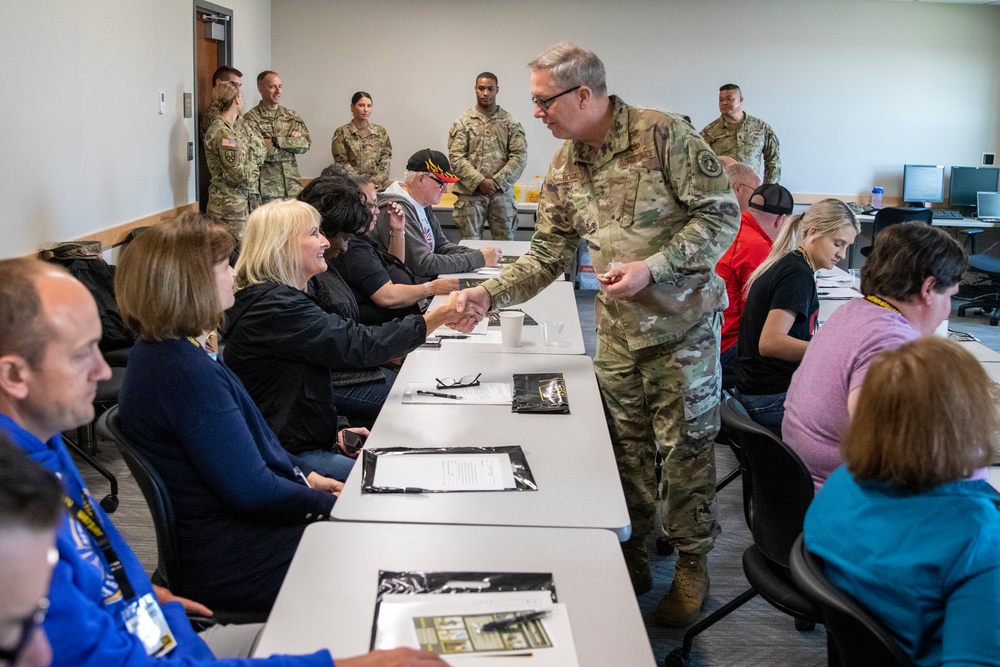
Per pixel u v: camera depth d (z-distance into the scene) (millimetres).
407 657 1142
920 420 1297
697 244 2273
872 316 2025
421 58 8320
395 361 3480
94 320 1250
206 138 6086
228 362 2387
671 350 2426
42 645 740
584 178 2480
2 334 1158
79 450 3365
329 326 2354
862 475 1381
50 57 4160
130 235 4840
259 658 1147
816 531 1487
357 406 2963
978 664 1222
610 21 8242
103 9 4754
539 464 1904
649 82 8359
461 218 7449
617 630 1283
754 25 8219
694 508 2535
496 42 8289
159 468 1763
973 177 8281
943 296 2014
